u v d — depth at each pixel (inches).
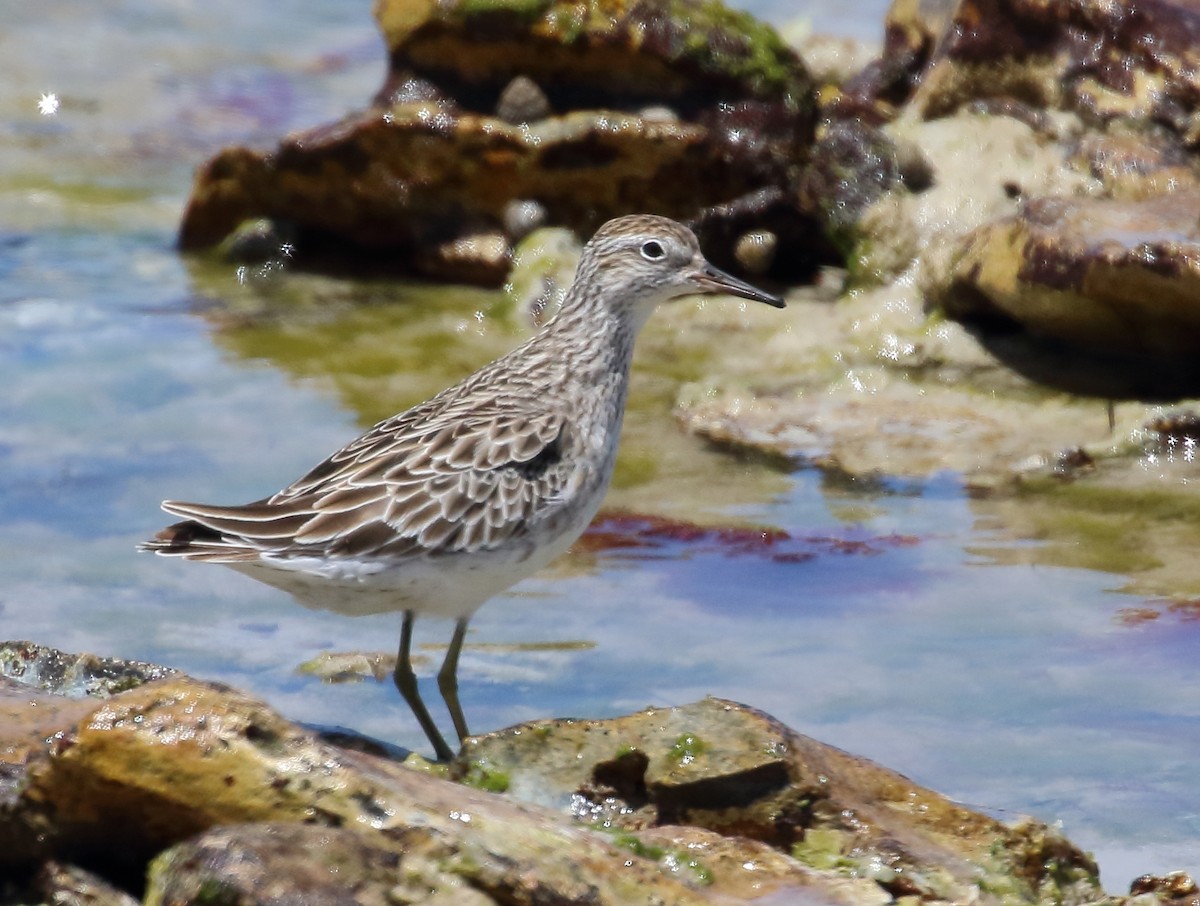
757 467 561.6
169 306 703.7
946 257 654.5
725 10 746.8
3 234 782.5
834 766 350.6
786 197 724.0
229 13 1123.9
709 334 673.6
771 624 458.0
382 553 383.6
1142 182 660.1
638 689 423.2
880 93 778.2
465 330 688.4
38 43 1044.5
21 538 502.0
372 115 733.9
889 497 539.8
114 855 305.1
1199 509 526.9
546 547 405.4
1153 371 609.3
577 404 418.0
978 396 604.1
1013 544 506.0
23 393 606.5
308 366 643.5
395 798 292.4
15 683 349.1
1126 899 319.6
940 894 323.6
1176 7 697.6
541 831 298.4
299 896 272.7
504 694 422.6
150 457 557.6
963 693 420.8
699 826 341.7
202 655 438.6
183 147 905.5
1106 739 399.5
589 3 730.2
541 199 730.8
